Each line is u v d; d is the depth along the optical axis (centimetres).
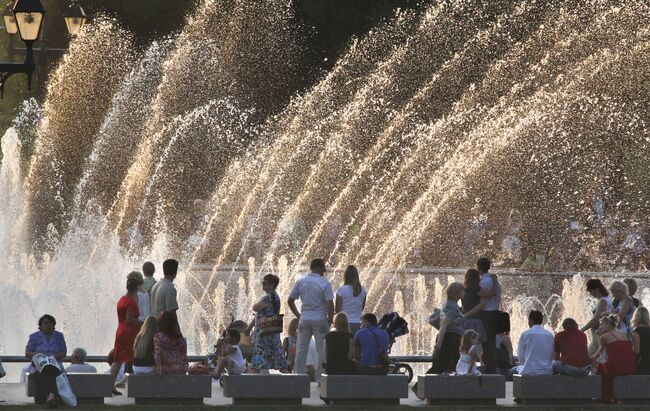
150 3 13600
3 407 4306
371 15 12812
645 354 4822
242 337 5266
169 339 4519
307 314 5109
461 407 4503
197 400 4528
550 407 4544
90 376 4500
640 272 8975
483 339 5022
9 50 7738
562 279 8688
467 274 5044
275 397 4550
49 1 13175
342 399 4569
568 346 4700
